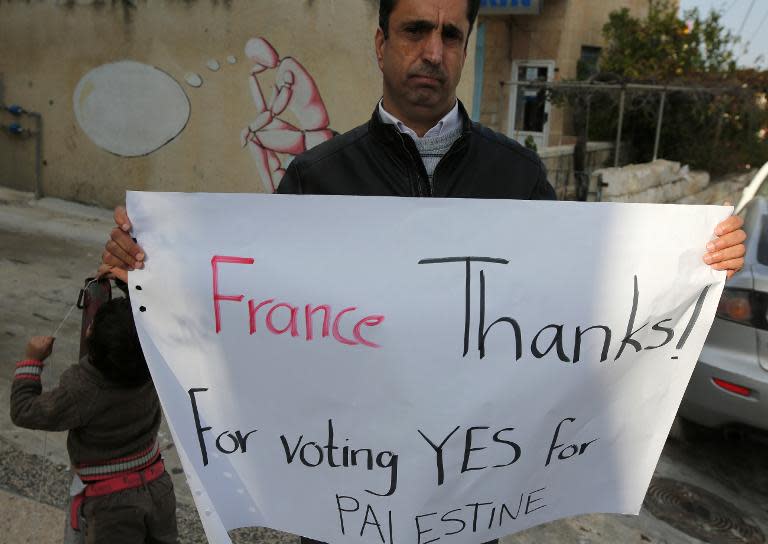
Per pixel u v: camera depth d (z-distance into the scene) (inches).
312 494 66.7
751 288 137.4
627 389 68.1
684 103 462.9
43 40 358.6
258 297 64.0
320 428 65.4
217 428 65.8
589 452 69.0
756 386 135.5
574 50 503.2
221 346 64.8
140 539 94.2
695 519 134.1
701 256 66.8
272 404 65.3
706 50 505.0
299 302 63.9
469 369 64.7
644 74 485.4
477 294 64.2
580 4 498.3
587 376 66.6
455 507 67.1
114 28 336.2
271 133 316.5
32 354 91.7
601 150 455.5
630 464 70.2
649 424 69.3
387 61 68.6
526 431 66.3
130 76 339.6
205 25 316.8
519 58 518.6
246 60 312.8
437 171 70.9
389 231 63.7
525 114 528.1
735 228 66.5
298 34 300.8
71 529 96.2
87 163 363.9
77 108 357.7
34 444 140.7
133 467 93.1
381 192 71.3
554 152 384.8
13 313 213.3
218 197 63.3
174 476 135.9
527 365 65.3
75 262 274.2
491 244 64.2
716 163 486.0
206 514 65.7
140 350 87.7
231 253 64.1
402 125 70.0
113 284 237.0
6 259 271.0
